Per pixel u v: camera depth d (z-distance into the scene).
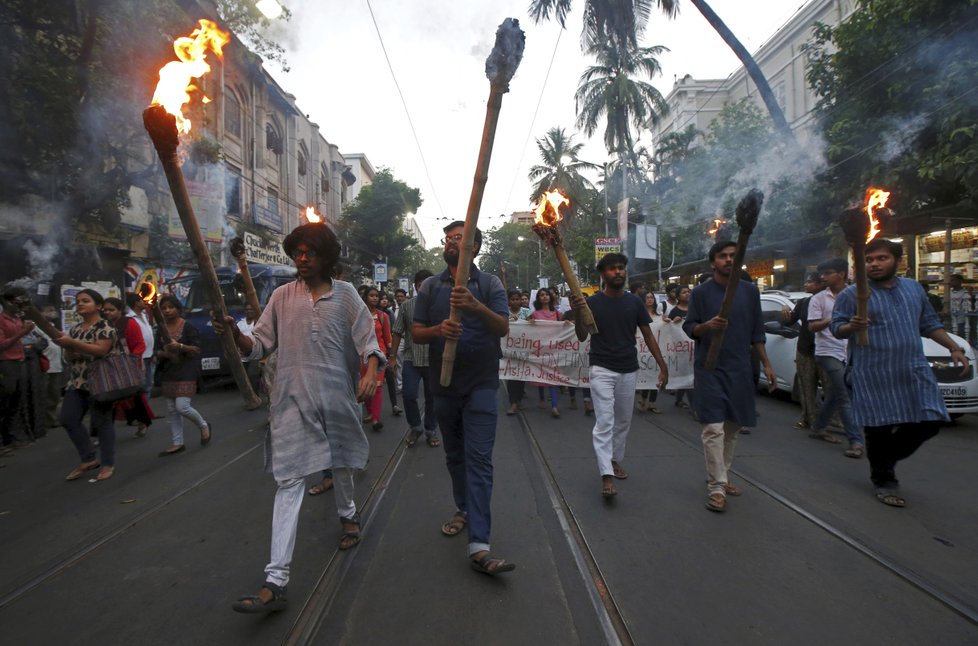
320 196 32.53
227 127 19.70
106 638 2.62
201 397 9.80
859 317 3.91
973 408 6.54
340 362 3.10
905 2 9.67
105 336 5.03
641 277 27.33
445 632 2.61
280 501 2.89
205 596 2.98
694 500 4.28
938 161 9.32
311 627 2.66
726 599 2.86
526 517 3.99
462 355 3.29
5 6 7.68
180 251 15.45
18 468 5.58
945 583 2.98
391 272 37.50
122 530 3.88
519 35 2.61
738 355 4.15
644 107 22.69
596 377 4.47
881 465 4.23
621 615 2.72
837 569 3.17
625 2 17.27
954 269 12.05
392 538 3.66
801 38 21.25
